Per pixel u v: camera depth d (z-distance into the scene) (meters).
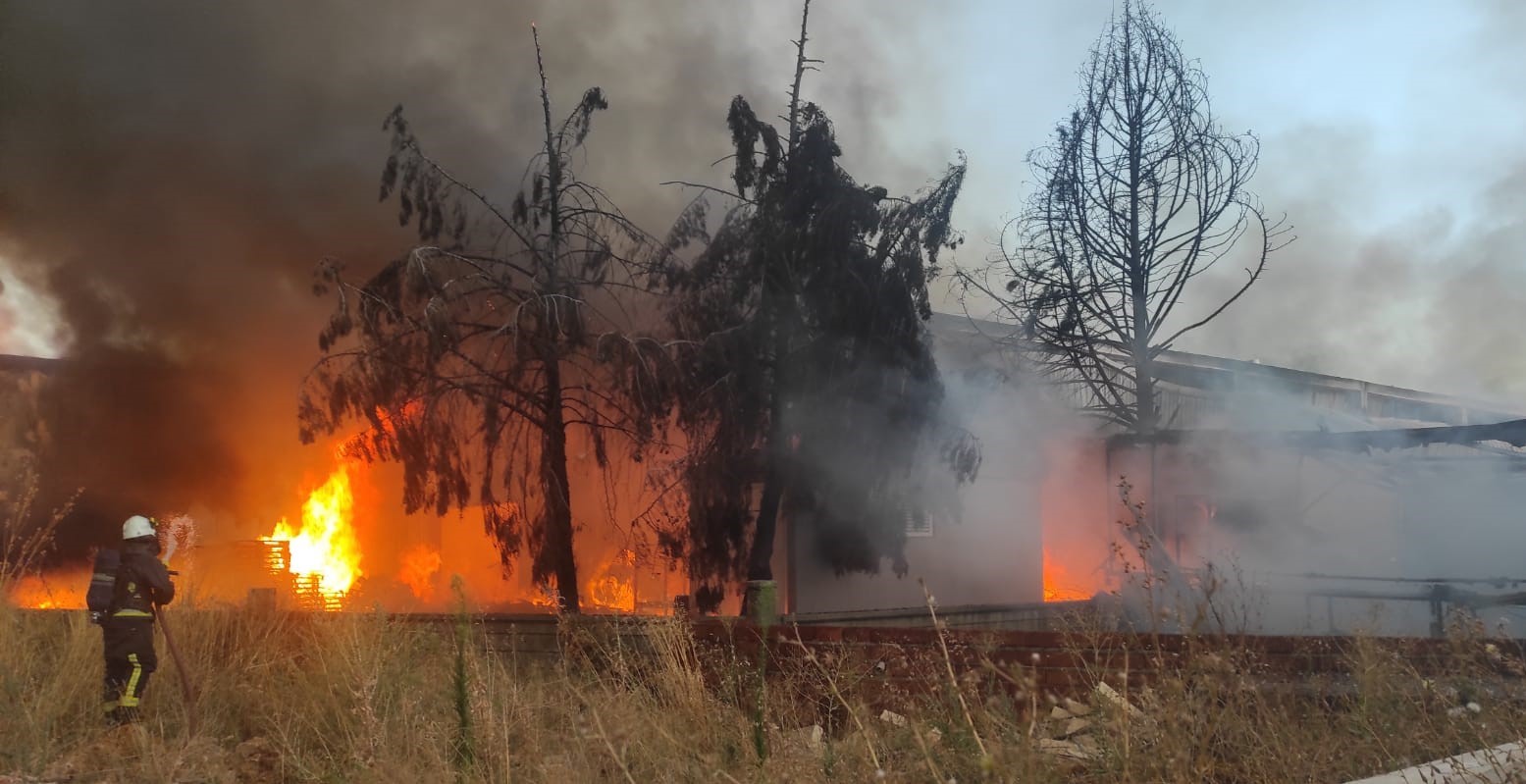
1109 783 4.85
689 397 12.40
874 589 15.76
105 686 7.25
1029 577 18.08
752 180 12.74
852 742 5.28
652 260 13.08
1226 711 5.25
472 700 6.05
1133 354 16.70
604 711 6.20
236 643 8.27
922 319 13.30
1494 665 6.11
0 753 6.25
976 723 5.08
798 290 12.62
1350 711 5.96
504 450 12.71
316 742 6.57
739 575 12.59
